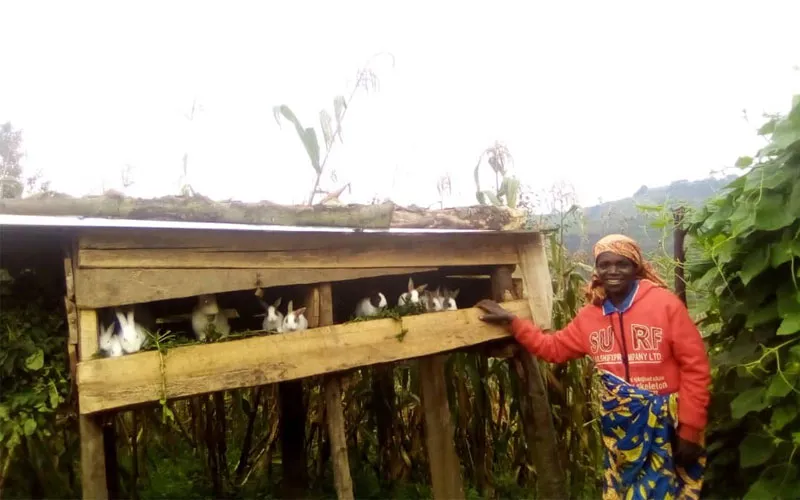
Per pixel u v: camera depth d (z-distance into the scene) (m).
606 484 2.83
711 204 3.22
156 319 3.37
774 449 2.77
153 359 2.39
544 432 3.62
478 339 3.27
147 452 4.97
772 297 2.90
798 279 2.72
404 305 3.17
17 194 2.67
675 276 3.45
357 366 2.88
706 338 3.39
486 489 4.31
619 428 2.71
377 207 2.81
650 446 2.64
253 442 5.33
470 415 4.48
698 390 2.59
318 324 2.87
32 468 3.35
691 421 2.58
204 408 5.10
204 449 4.79
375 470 4.84
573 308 4.25
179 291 2.51
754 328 3.02
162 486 4.64
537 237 3.57
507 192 4.29
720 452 3.21
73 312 2.41
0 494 3.14
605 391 2.77
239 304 3.70
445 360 4.38
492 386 4.87
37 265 2.87
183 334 2.83
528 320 3.46
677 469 2.68
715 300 3.22
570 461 4.25
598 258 2.75
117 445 4.24
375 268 3.01
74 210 2.21
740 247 2.85
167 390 2.40
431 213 3.03
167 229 2.48
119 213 2.28
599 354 2.82
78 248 2.33
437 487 3.29
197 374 2.47
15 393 2.46
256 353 2.61
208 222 2.46
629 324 2.71
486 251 3.39
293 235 2.78
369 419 4.85
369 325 2.92
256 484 4.62
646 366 2.67
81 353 2.35
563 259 4.34
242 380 2.56
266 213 2.58
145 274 2.44
